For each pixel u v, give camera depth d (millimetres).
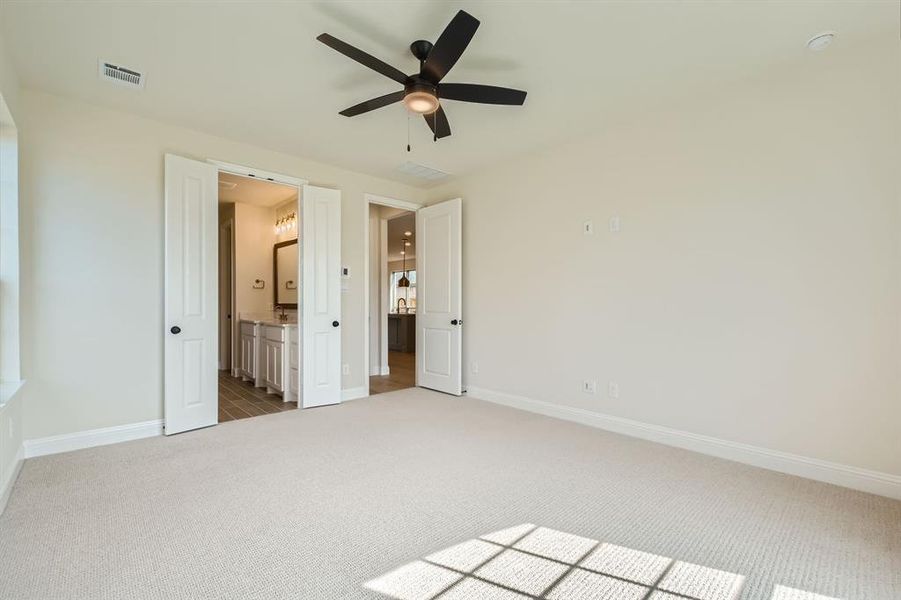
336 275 4301
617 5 1976
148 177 3215
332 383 4266
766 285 2650
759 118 2680
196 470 2537
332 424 3543
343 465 2629
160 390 3250
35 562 1611
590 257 3561
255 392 4879
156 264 3244
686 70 2547
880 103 2279
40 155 2785
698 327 2939
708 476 2488
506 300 4266
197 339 3379
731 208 2789
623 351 3342
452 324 4699
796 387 2535
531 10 2006
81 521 1924
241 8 2002
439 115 2564
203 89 2773
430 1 1942
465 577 1557
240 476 2447
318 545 1753
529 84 2705
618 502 2152
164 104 2988
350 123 3309
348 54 1953
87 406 2945
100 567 1591
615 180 3393
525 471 2545
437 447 2971
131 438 3113
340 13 2035
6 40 2240
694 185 2957
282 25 2129
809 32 2184
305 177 4164
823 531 1886
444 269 4816
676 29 2156
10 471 2256
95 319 2984
